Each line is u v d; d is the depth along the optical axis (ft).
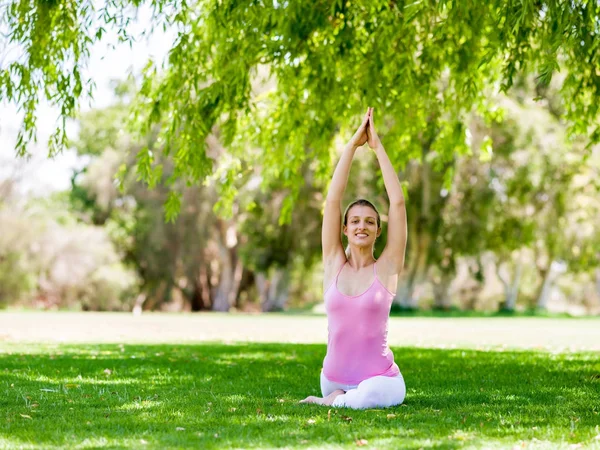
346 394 16.76
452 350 34.86
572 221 102.12
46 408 16.63
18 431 13.79
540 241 123.65
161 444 12.57
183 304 147.84
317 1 28.07
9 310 118.11
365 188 93.09
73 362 28.17
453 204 94.53
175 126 29.01
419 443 12.57
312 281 170.40
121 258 135.33
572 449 12.24
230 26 28.09
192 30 30.01
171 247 125.18
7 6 26.78
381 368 16.98
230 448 12.26
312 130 33.24
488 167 91.35
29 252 121.60
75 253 123.44
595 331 59.00
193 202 116.57
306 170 96.17
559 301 205.77
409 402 17.67
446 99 33.12
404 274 108.37
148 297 140.46
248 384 21.58
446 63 31.81
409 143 34.68
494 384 21.66
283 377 23.53
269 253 110.63
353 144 17.54
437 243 99.71
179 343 41.50
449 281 125.08
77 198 144.05
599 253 114.93
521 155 85.76
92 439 13.03
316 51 29.66
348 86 30.68
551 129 88.63
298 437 13.16
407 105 32.22
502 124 84.69
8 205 123.75
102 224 144.46
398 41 29.96
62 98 27.09
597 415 16.03
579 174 96.89
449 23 26.40
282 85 32.22
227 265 133.18
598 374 24.21
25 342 42.01
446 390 20.18
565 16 21.89
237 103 29.68
